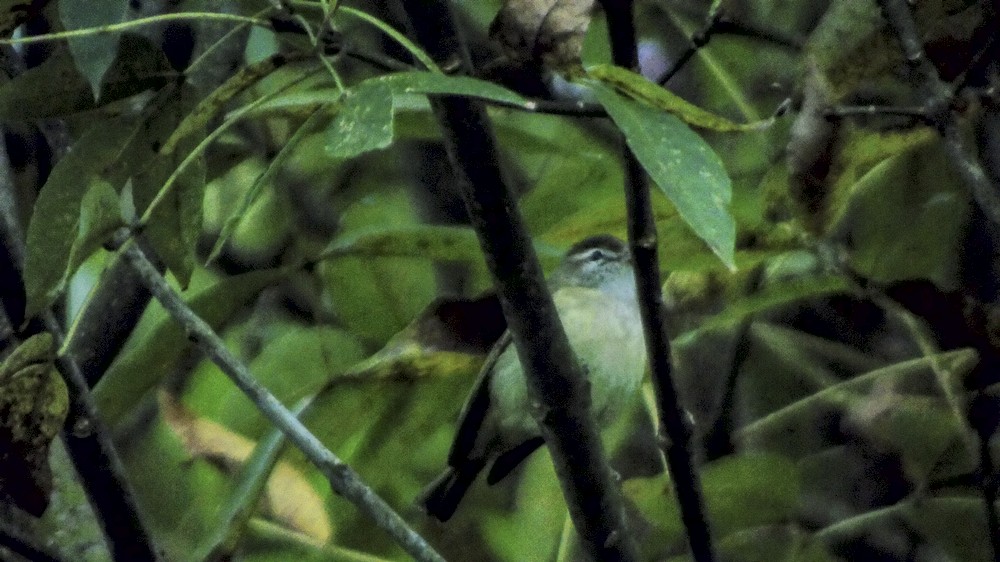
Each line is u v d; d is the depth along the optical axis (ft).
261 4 20.63
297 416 23.15
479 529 27.27
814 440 27.12
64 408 13.85
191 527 26.94
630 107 11.00
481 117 13.69
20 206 22.88
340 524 25.67
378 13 15.83
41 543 17.42
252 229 29.01
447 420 26.17
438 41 13.43
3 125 22.86
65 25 12.62
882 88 18.52
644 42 27.43
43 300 13.37
